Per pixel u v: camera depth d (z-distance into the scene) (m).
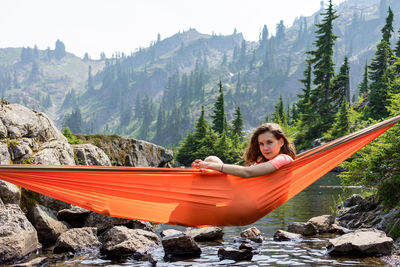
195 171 3.64
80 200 3.83
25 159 10.42
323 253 7.08
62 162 11.79
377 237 7.15
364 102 55.38
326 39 55.44
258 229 10.03
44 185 3.56
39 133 12.30
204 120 69.56
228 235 9.38
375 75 52.25
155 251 7.71
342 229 9.20
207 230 9.16
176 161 70.25
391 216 8.52
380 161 9.52
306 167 3.88
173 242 7.54
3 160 9.52
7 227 7.48
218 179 3.75
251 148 4.04
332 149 3.84
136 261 6.96
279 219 11.60
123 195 3.79
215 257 7.08
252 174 3.61
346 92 55.47
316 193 18.89
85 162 14.36
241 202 3.83
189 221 4.05
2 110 11.20
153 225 11.67
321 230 9.40
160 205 3.93
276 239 8.66
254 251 7.37
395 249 7.09
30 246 7.73
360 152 10.02
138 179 3.64
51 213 9.78
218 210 3.90
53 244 8.77
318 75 56.06
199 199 3.82
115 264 6.76
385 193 9.34
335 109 56.31
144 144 26.38
